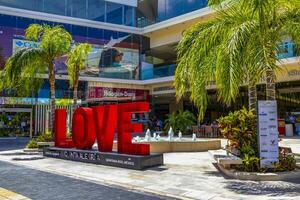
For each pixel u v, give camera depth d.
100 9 33.03
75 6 31.67
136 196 8.16
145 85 35.00
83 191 8.73
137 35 35.12
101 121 13.89
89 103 31.47
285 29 10.55
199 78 10.46
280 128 26.73
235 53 9.30
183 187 8.96
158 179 10.10
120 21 34.16
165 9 33.28
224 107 31.06
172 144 17.66
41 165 13.41
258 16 10.07
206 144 18.12
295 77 23.69
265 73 10.70
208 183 9.40
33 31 20.02
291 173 9.91
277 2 10.23
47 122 29.50
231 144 11.52
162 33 34.66
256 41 9.60
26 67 19.08
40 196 8.17
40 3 29.98
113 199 7.86
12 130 29.30
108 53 32.88
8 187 9.24
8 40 28.27
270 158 10.25
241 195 7.99
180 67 11.22
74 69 21.27
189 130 27.81
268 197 7.74
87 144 14.49
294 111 27.39
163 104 38.50
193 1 30.80
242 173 9.95
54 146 16.53
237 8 10.72
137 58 34.81
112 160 12.84
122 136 13.13
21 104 29.00
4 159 15.41
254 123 11.01
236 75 9.19
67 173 11.49
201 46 10.49
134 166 12.02
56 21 30.53
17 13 28.70
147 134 19.50
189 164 13.05
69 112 30.38
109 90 32.72
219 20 10.72
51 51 19.38
